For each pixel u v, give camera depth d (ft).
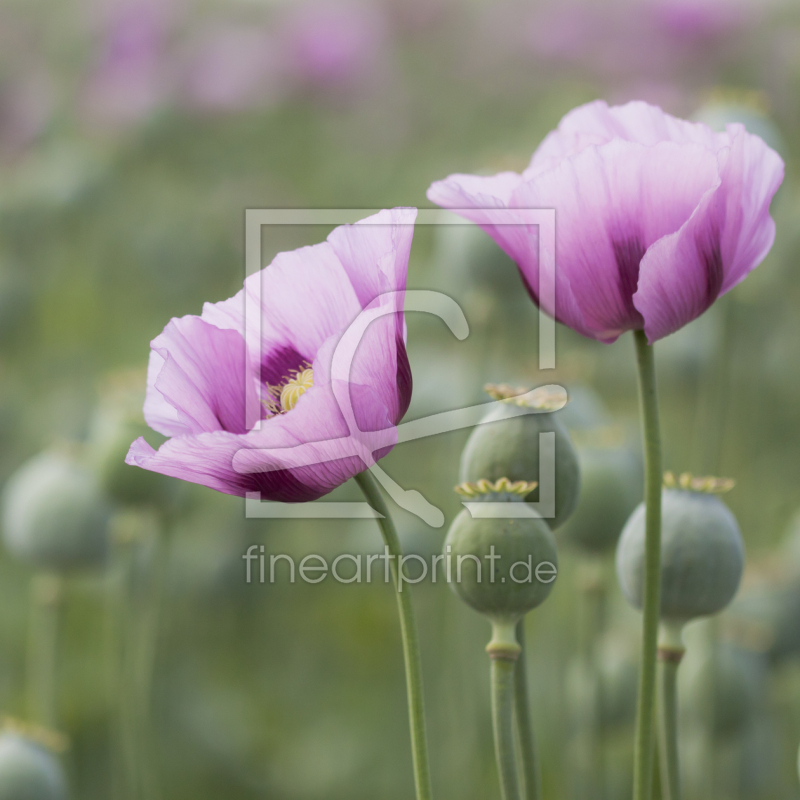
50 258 14.87
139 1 17.37
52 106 16.61
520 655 6.03
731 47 16.87
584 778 6.97
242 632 10.58
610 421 7.08
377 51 18.92
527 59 19.43
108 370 13.79
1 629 11.50
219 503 10.36
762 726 7.07
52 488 7.21
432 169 17.12
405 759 9.76
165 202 15.53
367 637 10.84
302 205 15.96
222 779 9.90
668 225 5.92
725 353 6.95
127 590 7.54
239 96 17.02
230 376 5.94
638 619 7.97
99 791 9.78
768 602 7.07
